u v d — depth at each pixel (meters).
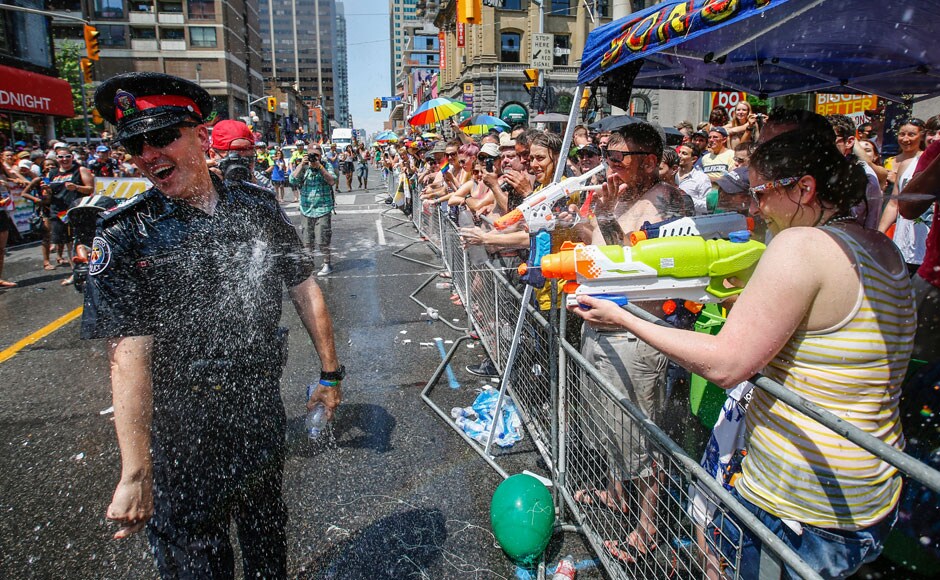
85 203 5.18
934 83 2.13
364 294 6.24
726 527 1.40
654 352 2.10
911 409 1.81
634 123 2.27
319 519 2.44
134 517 1.35
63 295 6.59
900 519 1.84
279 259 1.67
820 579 0.98
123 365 1.36
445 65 44.53
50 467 2.89
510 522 2.10
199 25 49.22
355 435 3.16
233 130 4.59
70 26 47.06
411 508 2.51
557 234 2.40
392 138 26.25
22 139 19.08
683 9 1.49
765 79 2.40
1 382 3.99
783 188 1.23
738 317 1.15
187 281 1.44
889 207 3.69
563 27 32.53
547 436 2.73
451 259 6.30
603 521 2.14
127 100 1.33
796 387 1.18
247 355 1.54
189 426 1.47
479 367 4.12
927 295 1.99
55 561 2.21
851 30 1.63
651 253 1.46
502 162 4.29
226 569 1.59
